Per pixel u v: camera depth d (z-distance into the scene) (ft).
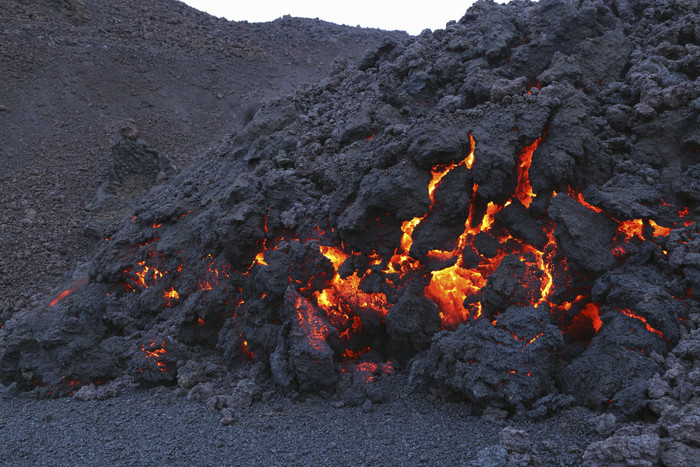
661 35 28.84
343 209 25.99
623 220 22.12
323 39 129.29
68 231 53.36
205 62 102.22
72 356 25.85
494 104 26.32
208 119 87.35
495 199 24.47
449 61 31.78
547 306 21.88
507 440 17.35
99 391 24.84
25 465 18.43
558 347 20.13
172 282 31.32
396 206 23.95
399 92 32.71
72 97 79.25
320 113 36.58
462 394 20.63
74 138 70.38
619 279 20.77
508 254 24.02
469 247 24.53
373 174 25.20
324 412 21.38
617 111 25.88
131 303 31.96
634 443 15.23
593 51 28.99
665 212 22.49
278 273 25.63
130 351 27.07
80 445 19.75
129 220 38.88
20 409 23.82
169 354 26.17
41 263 48.47
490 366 19.89
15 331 27.43
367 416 20.66
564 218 22.16
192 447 19.12
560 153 23.63
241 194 29.78
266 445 18.99
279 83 106.22
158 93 87.92
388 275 24.72
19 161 63.72
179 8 122.31
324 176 29.63
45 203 57.06
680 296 20.29
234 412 21.80
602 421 17.39
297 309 23.89
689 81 25.68
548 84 27.73
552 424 18.28
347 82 38.47
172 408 22.84
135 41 100.73
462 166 24.84
